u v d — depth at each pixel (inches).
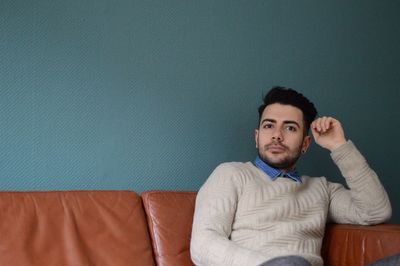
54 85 72.9
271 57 92.5
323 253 70.9
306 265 44.7
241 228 65.4
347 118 100.0
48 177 71.8
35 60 71.7
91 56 75.7
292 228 66.7
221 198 64.2
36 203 60.5
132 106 78.7
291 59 94.7
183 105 83.2
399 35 108.0
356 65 102.0
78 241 60.1
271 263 45.4
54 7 73.3
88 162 74.7
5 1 69.9
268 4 93.1
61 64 73.5
